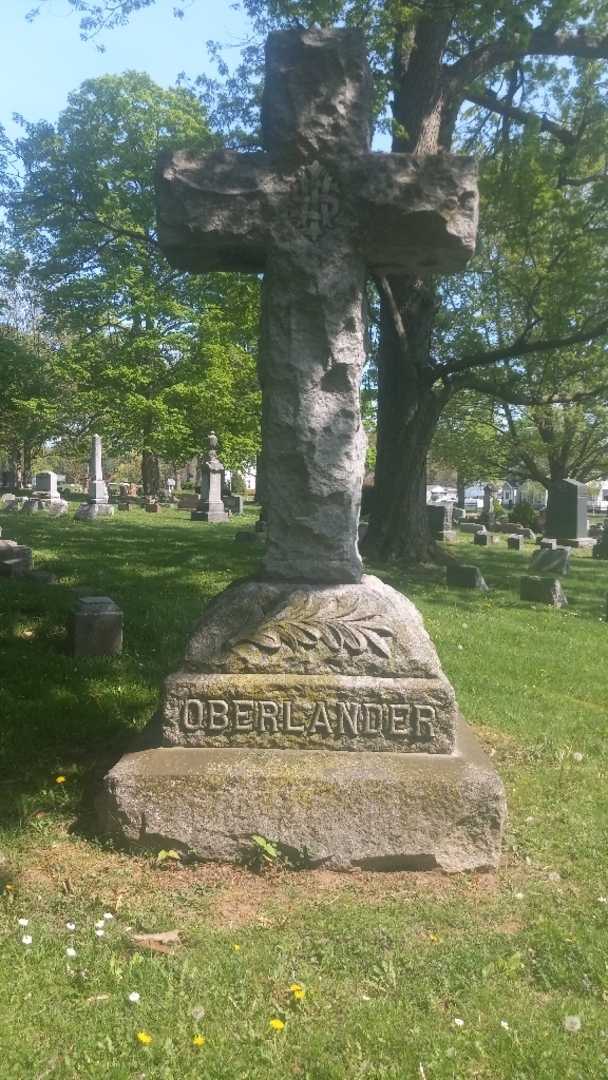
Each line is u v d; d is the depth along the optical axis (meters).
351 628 4.44
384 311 16.84
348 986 3.26
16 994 3.07
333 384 4.60
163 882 3.96
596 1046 2.96
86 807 4.62
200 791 4.12
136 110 29.83
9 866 3.99
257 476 4.84
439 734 4.38
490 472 42.06
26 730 5.67
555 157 17.28
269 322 4.61
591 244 17.12
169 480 69.50
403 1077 2.79
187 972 3.26
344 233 4.56
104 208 20.28
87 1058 2.79
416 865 4.15
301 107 4.55
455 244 4.56
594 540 28.55
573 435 35.94
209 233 4.57
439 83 15.84
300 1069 2.82
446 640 9.81
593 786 5.43
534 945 3.57
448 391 17.06
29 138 19.36
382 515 17.33
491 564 19.80
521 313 24.09
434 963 3.41
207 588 11.96
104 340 39.44
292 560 4.63
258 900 3.86
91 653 7.80
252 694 4.37
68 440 46.06
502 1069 2.84
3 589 10.66
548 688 8.06
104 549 16.31
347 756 4.31
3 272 25.33
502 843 4.49
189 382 39.00
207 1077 2.75
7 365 30.03
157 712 4.87
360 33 4.62
